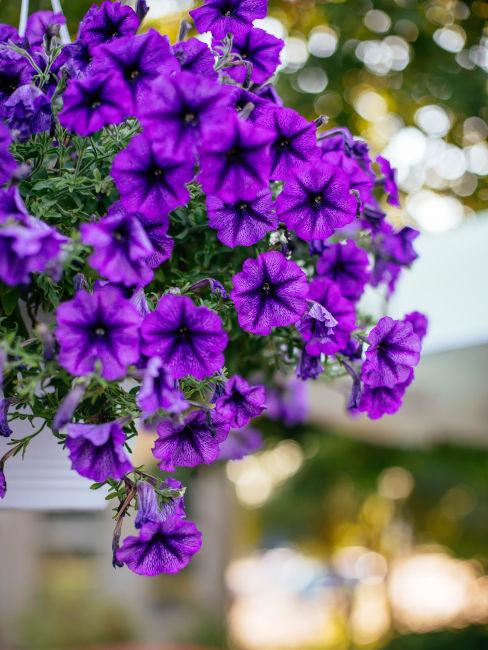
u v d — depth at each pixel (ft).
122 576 15.20
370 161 3.25
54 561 15.47
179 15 5.00
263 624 22.13
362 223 3.39
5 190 2.31
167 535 2.57
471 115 6.90
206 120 2.38
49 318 2.83
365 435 7.60
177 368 2.42
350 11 6.51
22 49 2.77
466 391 5.65
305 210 2.71
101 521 15.88
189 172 2.43
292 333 3.15
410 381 2.94
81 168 2.79
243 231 2.69
